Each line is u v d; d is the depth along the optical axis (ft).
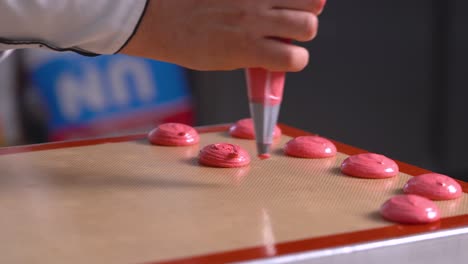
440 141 6.25
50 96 5.03
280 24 2.22
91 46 2.39
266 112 2.32
